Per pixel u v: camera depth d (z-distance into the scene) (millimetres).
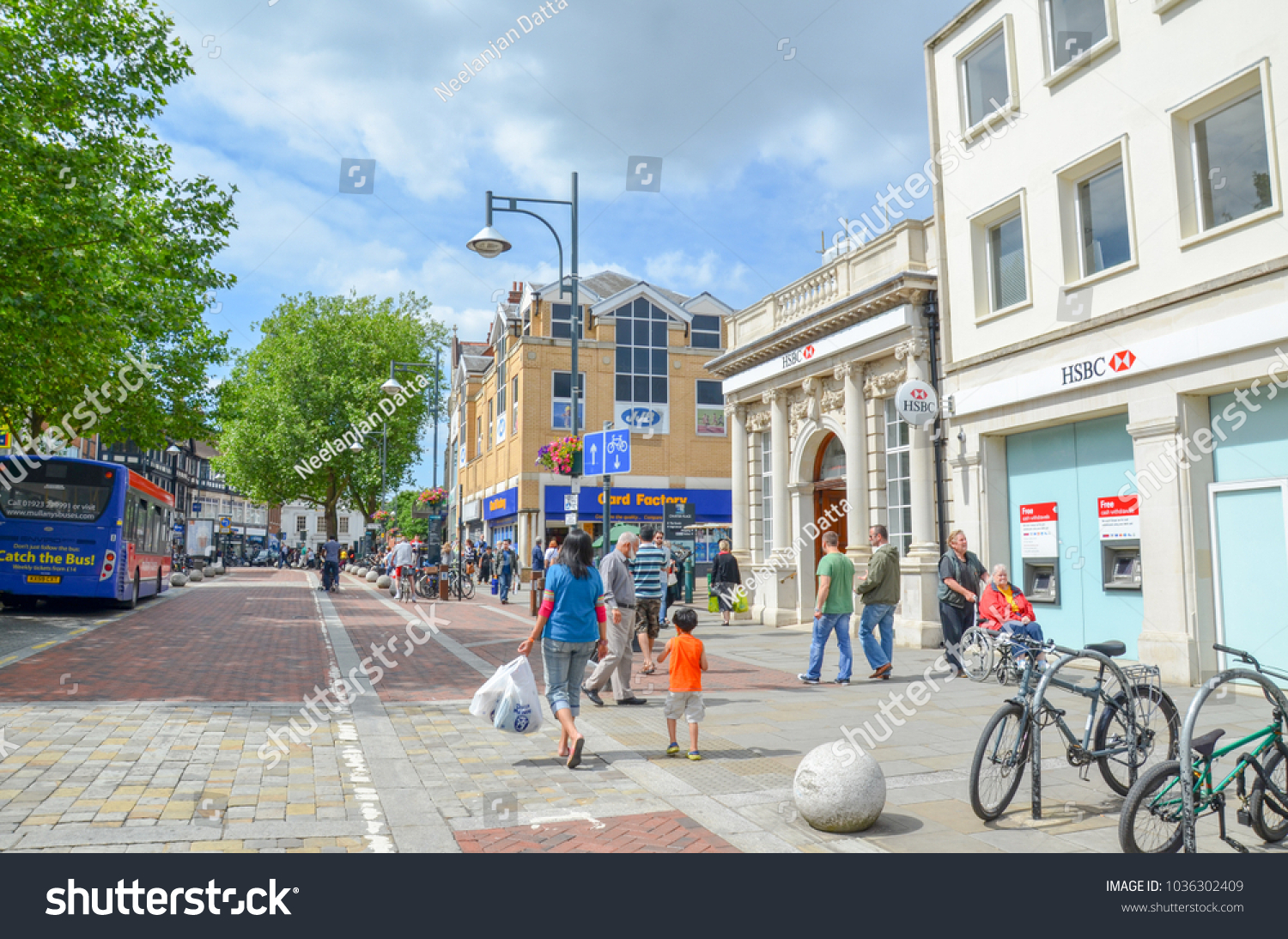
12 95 15156
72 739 6570
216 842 4531
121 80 17641
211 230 19078
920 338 14523
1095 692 5340
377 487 51219
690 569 25953
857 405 16250
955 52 13992
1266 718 6176
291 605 22406
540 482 35188
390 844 4566
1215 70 9836
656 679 11008
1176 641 9898
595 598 6707
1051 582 12258
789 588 18578
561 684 6562
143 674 9852
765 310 19688
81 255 14547
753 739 7238
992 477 13070
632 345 36719
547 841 4652
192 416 23609
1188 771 4223
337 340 50219
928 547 14133
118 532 17625
